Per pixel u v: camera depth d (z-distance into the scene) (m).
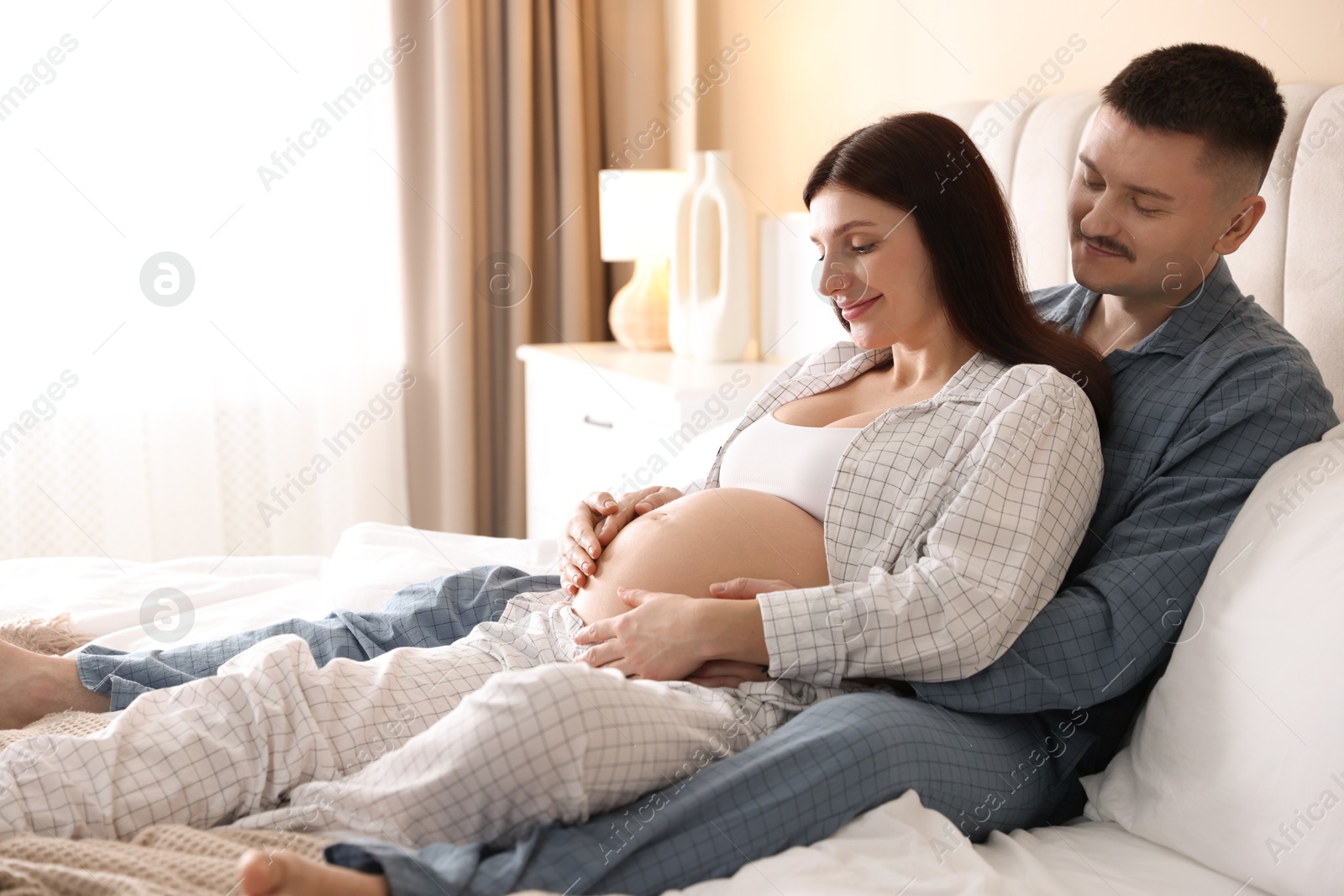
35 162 2.52
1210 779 0.96
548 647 1.17
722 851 0.89
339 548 1.71
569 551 1.30
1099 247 1.26
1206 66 1.18
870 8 2.37
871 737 0.96
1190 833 0.96
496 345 3.09
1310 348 1.33
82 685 1.13
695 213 2.56
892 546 1.15
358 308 2.89
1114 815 1.05
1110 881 0.93
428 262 2.98
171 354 2.69
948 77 2.16
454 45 2.86
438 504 3.08
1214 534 1.12
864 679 1.13
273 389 2.80
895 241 1.22
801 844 0.92
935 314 1.26
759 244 2.67
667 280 2.79
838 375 1.40
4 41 2.48
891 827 0.93
